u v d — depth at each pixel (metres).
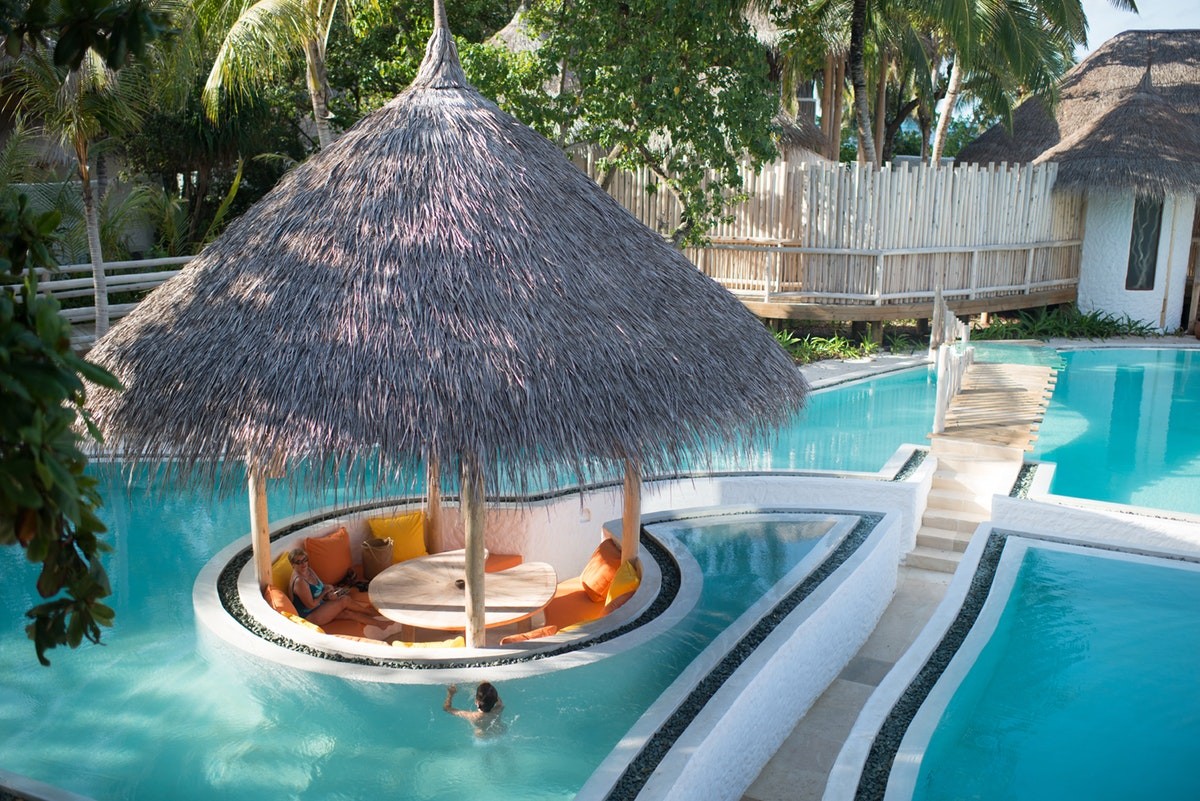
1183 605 8.53
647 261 7.27
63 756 6.26
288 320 6.37
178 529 10.32
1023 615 8.42
